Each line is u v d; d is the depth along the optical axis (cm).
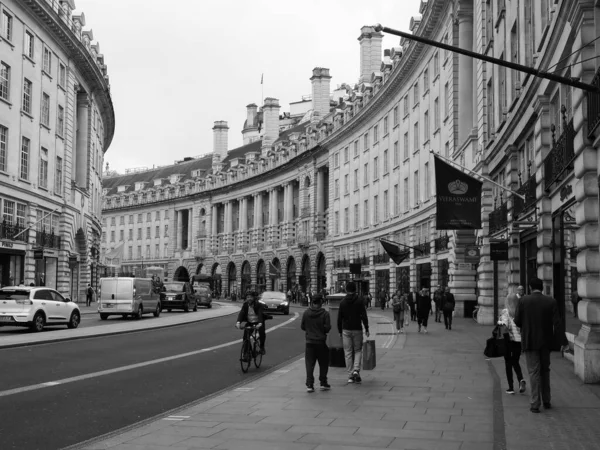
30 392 1224
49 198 4509
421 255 4806
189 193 11462
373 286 5972
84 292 5609
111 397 1198
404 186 5216
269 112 9731
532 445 800
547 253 1922
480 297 3262
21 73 4059
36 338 2300
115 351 2008
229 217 10562
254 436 865
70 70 4931
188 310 5225
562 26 1599
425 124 4684
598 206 1332
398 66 5084
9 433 900
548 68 1750
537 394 1010
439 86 4269
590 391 1191
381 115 5809
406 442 827
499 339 1184
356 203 6494
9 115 3906
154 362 1745
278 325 3500
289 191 8869
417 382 1352
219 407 1079
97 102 6162
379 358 1802
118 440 845
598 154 1309
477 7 3250
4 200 3916
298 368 1620
